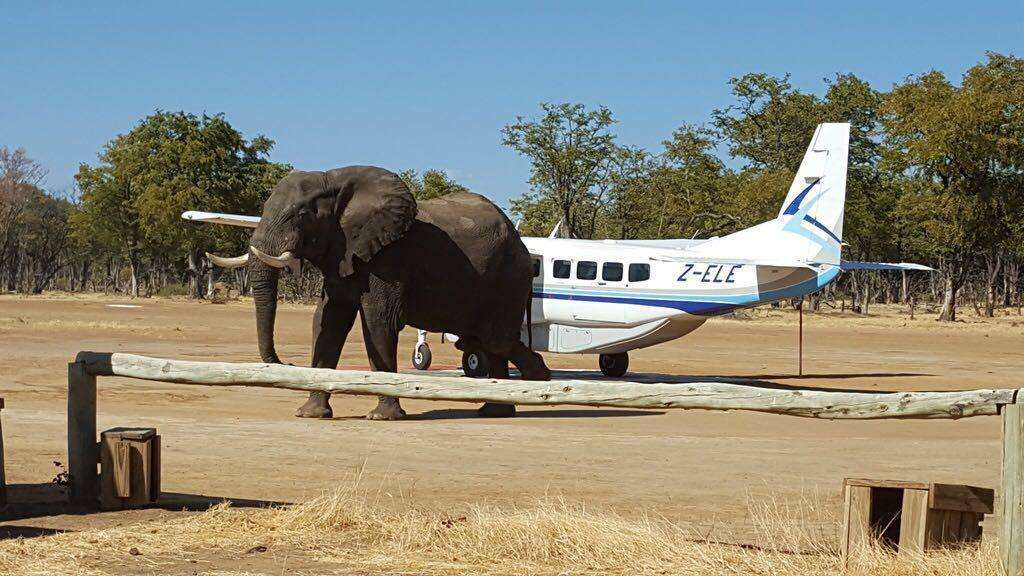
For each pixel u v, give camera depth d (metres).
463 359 23.20
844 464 12.66
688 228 80.62
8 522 8.60
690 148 79.62
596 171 81.94
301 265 16.39
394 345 16.95
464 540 8.02
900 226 83.31
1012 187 62.78
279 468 11.34
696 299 23.91
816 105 80.44
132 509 9.13
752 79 80.06
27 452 11.91
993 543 7.73
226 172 89.81
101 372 9.20
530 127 81.62
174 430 14.02
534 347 24.94
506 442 13.89
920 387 24.11
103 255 115.75
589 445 13.83
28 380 20.47
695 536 8.46
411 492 10.15
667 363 30.28
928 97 63.03
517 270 17.97
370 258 16.55
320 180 16.62
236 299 86.44
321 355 17.19
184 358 27.05
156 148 89.88
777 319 62.28
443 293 17.23
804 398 7.83
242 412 16.62
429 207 17.62
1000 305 100.94
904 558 7.32
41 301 70.06
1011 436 6.96
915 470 12.27
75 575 7.05
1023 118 61.97
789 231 24.59
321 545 7.98
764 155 80.81
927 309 89.75
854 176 80.19
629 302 24.05
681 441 14.55
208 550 7.77
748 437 15.27
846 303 106.00
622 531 8.04
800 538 8.41
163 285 108.06
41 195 116.88
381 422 15.87
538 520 8.16
